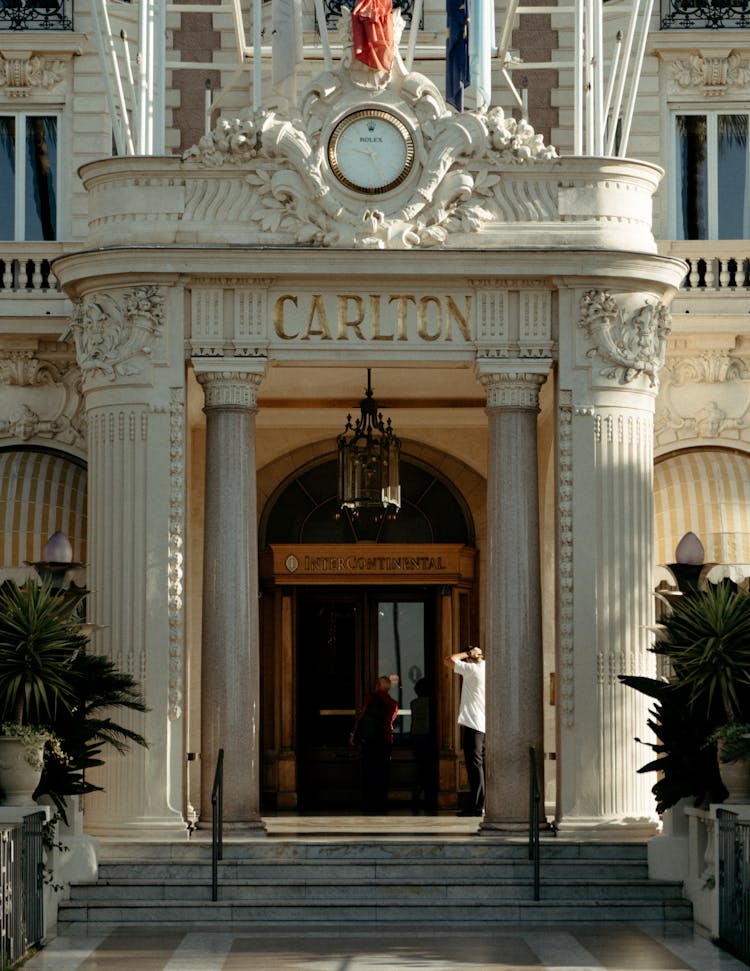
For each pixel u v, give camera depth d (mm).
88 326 24438
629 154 29891
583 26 27484
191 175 24375
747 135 29953
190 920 21266
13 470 28078
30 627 21234
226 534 23969
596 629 24016
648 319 24500
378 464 25938
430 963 18453
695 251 28438
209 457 24172
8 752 21062
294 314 24250
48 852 20922
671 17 29875
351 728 30406
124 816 23594
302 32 28625
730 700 21234
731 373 28594
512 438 24234
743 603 21453
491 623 24062
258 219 24297
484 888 21844
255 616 24062
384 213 24250
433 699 30297
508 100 30500
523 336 24266
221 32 30703
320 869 22188
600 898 21812
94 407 24469
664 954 19078
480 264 24109
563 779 23812
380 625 30547
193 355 24172
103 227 24516
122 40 30250
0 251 28281
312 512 30562
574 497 24172
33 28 30109
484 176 24422
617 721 23922
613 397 24328
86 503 28375
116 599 24000
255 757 23828
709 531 27844
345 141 24328
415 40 28109
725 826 19672
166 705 23781
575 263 24125
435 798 29953
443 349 24281
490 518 24266
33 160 30078
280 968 18156
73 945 19766
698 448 28625
